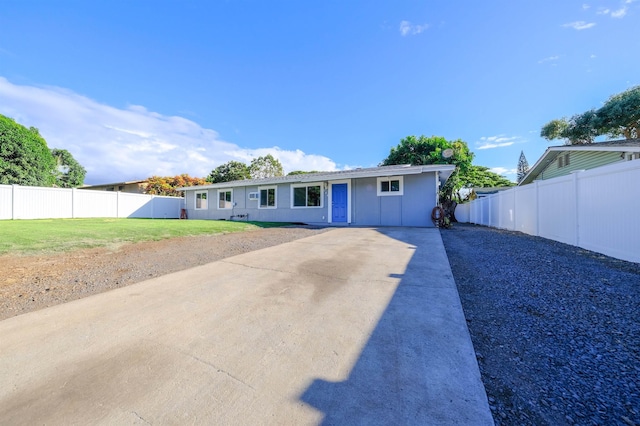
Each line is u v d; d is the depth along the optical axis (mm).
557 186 6562
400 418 1407
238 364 1896
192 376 1767
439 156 20453
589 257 4719
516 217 9508
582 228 5516
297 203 14492
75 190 16656
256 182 15836
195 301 3068
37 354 2033
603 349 2045
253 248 6184
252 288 3477
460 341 2160
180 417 1421
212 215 18703
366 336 2256
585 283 3422
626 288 3195
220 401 1540
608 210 4762
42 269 4406
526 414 1439
